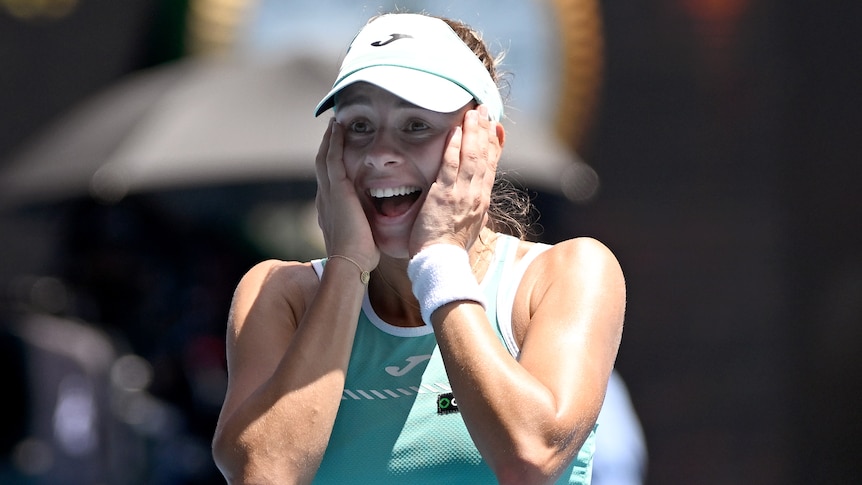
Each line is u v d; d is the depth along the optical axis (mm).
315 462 7617
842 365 28656
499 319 7984
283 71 25156
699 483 28797
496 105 8352
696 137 29516
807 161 29203
